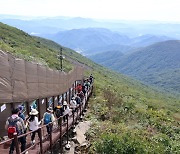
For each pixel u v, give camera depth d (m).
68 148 17.33
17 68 14.46
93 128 21.38
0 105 13.12
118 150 16.33
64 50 192.38
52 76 21.64
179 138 23.83
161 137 20.70
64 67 62.12
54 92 22.34
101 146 16.98
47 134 14.92
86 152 17.64
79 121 23.22
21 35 108.00
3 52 13.12
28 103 16.42
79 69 41.75
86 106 30.17
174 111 53.22
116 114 28.06
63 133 16.98
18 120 10.68
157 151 17.36
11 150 10.58
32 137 13.09
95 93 40.00
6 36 83.06
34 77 17.09
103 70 178.12
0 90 12.66
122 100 35.53
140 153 16.34
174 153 18.27
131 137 18.09
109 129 21.19
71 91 32.69
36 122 12.16
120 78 180.25
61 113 17.22
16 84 14.26
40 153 12.22
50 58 69.88
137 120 27.67
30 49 74.44
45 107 20.61
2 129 13.63
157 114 32.09
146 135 21.61
